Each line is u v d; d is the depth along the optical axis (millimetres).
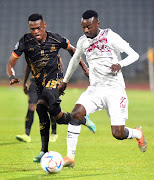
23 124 38250
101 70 17109
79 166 17828
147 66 139625
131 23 174625
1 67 139875
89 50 17219
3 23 174500
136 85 138375
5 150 22969
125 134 17984
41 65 20156
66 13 178500
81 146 24469
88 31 16688
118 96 17109
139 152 21891
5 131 32844
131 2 178250
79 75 103750
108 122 36719
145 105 60594
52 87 20094
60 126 35656
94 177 15359
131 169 17047
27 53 20234
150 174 15953
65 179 15008
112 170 16844
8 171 16781
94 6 180250
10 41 133750
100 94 17109
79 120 16703
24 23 158625
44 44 19938
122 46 16844
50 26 173000
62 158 15914
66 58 64688
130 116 43875
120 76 17469
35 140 27672
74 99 39688
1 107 61031
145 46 163750
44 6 180000
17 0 180125
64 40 20562
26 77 26625
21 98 81938
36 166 18031
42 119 19625
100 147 24000
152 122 37781
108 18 175125
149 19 175625
